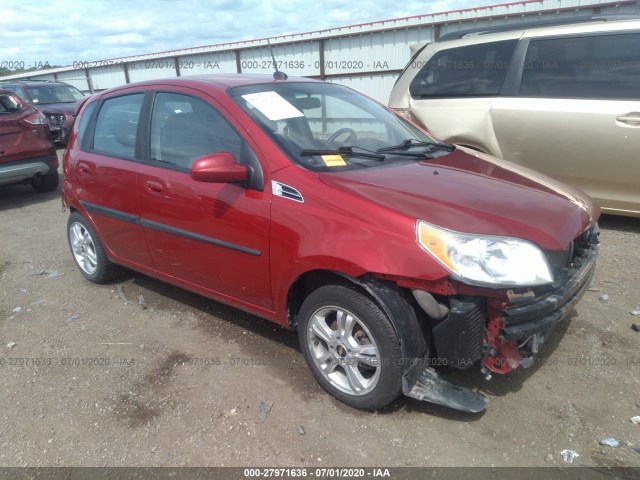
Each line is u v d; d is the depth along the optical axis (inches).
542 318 97.6
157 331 145.5
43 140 308.5
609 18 200.4
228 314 152.9
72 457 100.6
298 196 108.2
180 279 142.6
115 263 170.4
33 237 239.8
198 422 107.9
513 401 109.3
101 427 108.3
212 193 122.5
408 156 132.2
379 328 98.4
